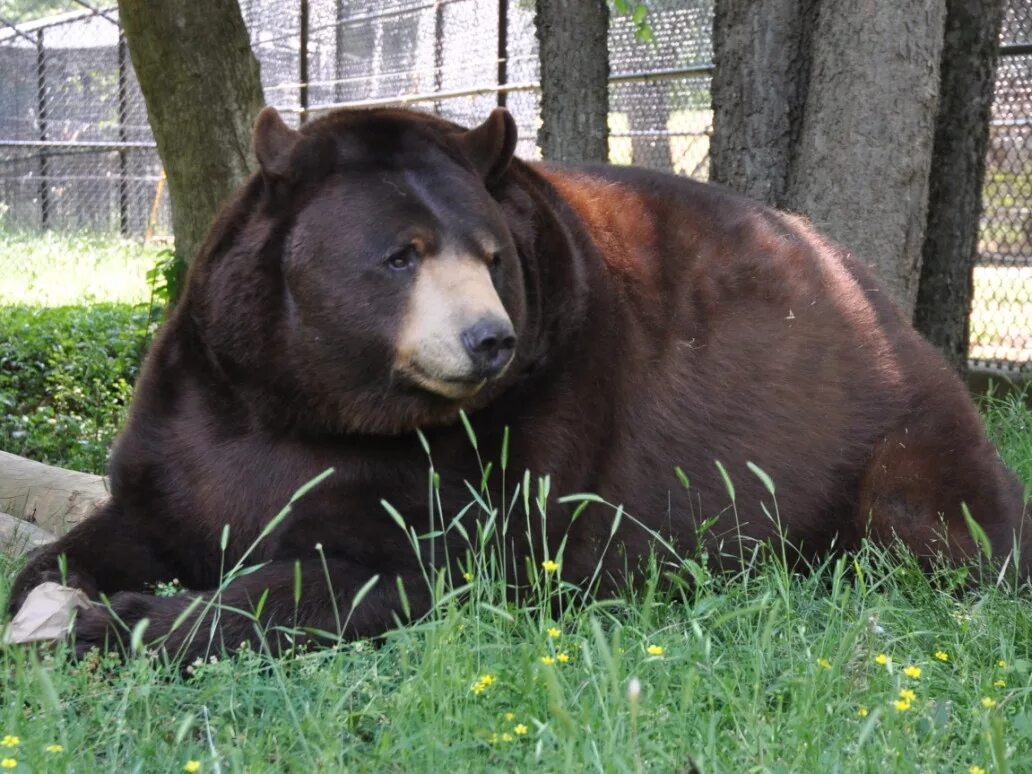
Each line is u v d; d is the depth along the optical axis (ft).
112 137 104.78
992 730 13.61
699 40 53.06
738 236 24.57
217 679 16.90
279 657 18.40
